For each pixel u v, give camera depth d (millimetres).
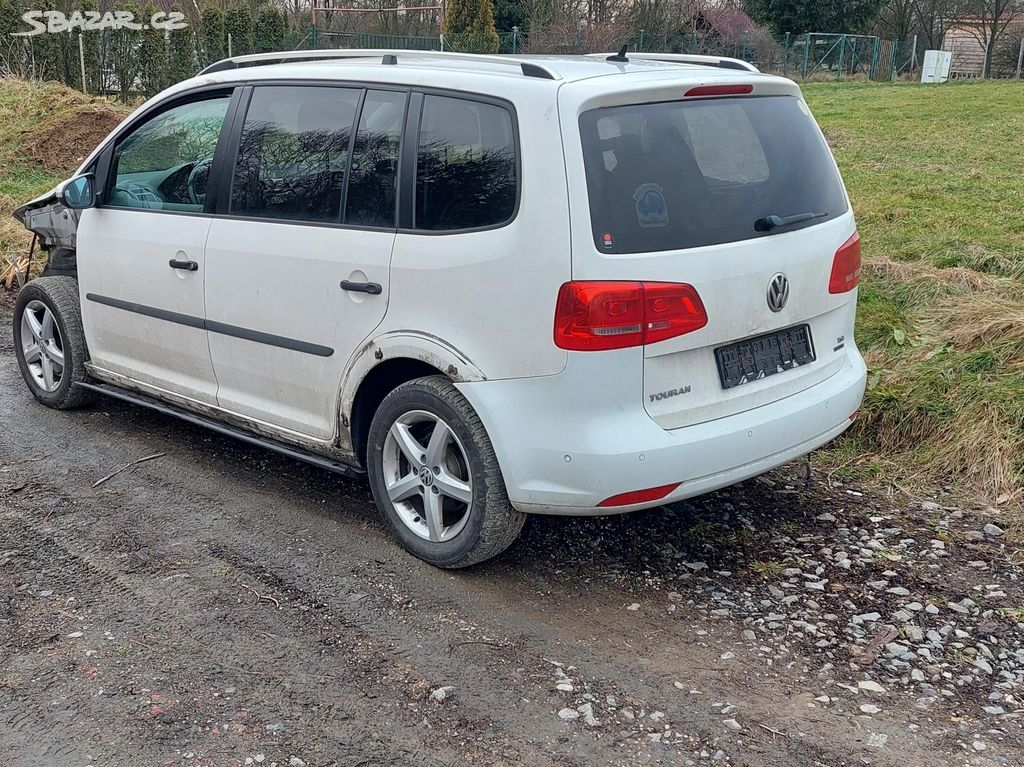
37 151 13328
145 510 4516
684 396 3553
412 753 2930
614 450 3391
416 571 3990
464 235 3645
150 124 4988
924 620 3668
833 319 4145
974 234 8516
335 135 4133
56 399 5688
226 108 4598
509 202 3541
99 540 4223
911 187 11219
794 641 3541
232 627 3582
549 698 3197
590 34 30891
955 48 41250
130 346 5117
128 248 4953
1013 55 37062
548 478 3504
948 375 5395
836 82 32125
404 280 3789
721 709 3152
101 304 5215
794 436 3838
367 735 3008
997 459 4781
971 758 2936
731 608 3754
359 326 3971
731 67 4258
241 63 4859
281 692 3215
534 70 3639
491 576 3963
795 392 3918
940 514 4523
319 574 3963
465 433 3691
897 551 4188
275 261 4238
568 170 3385
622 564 4070
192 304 4660
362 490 4750
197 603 3740
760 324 3697
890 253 7891
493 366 3572
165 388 4992
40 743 2951
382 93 4000
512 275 3479
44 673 3293
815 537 4305
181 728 3025
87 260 5238
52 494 4664
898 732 3053
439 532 3936
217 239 4488
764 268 3668
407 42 29938
